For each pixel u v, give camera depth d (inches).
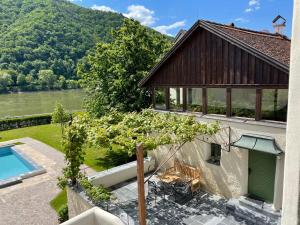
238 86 408.8
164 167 576.1
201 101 482.3
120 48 799.7
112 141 377.7
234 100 427.2
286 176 99.9
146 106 753.0
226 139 441.7
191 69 482.6
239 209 403.5
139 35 825.5
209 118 460.4
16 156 909.8
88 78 885.8
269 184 403.9
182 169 518.9
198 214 417.7
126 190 507.2
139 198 306.8
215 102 457.4
